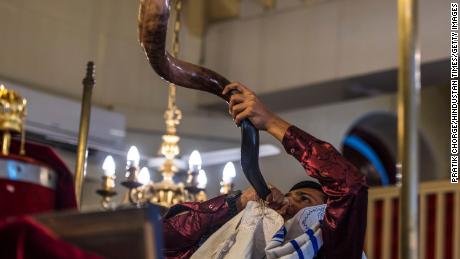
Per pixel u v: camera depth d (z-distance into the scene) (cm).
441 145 1161
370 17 924
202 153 946
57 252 220
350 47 928
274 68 957
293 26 959
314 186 335
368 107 1080
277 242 307
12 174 254
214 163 953
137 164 524
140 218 232
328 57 935
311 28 950
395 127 1115
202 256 321
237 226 323
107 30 945
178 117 600
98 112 890
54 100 856
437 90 1169
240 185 941
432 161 1157
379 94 952
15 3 893
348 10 936
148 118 951
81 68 922
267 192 325
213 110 994
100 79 934
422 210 924
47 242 218
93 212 232
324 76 933
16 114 265
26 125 833
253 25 977
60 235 227
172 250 333
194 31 979
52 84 902
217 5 982
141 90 959
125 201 529
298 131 316
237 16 980
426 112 1158
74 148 855
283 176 939
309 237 305
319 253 308
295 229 315
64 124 854
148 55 327
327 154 310
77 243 228
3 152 260
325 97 965
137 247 230
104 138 885
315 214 317
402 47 300
